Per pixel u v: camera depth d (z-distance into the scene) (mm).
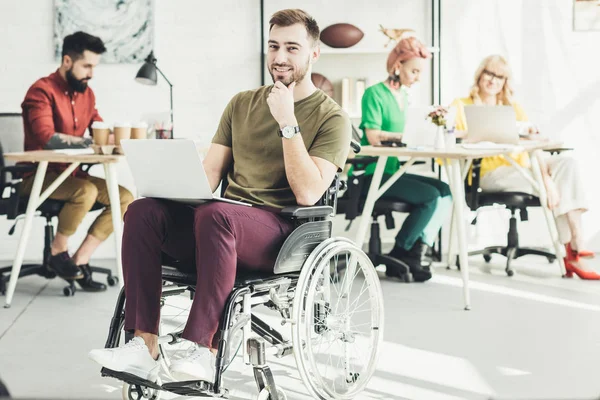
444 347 2965
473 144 4117
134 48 4980
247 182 2336
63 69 4164
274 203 2293
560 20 5113
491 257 5008
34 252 5016
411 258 4309
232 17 5062
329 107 2332
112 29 4961
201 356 1970
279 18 2316
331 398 2264
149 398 2277
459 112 4594
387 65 4379
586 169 5176
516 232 4570
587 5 5090
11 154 3529
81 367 2713
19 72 4926
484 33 5133
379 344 2457
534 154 4297
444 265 4793
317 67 5125
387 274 4410
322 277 2336
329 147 2283
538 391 2453
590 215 5188
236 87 5098
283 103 2213
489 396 2408
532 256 5102
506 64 4547
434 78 5121
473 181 4352
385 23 5141
